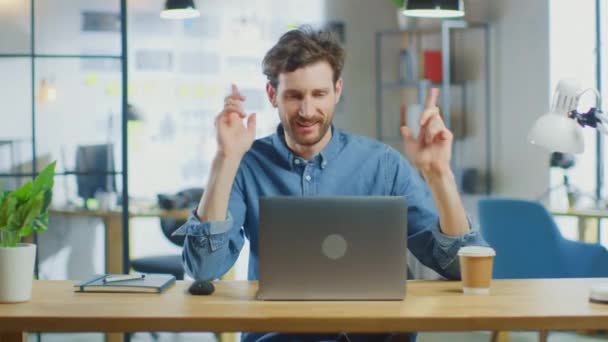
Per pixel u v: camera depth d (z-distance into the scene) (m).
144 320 2.24
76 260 6.35
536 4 7.62
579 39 7.24
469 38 8.44
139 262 5.71
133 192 8.34
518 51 7.86
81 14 8.02
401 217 2.45
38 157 7.51
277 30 8.72
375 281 2.45
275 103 2.79
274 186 2.83
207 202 2.62
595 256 4.67
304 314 2.25
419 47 8.95
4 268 2.41
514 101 7.92
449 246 2.65
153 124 8.41
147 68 8.39
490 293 2.55
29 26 6.71
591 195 6.75
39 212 2.46
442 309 2.32
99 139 7.90
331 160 2.85
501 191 8.09
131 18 8.35
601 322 2.24
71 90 7.89
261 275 2.45
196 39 8.50
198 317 2.23
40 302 2.44
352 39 9.05
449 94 8.63
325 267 2.45
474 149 8.39
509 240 4.91
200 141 8.48
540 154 7.59
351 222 2.45
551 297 2.49
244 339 2.78
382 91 9.17
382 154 2.89
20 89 6.07
